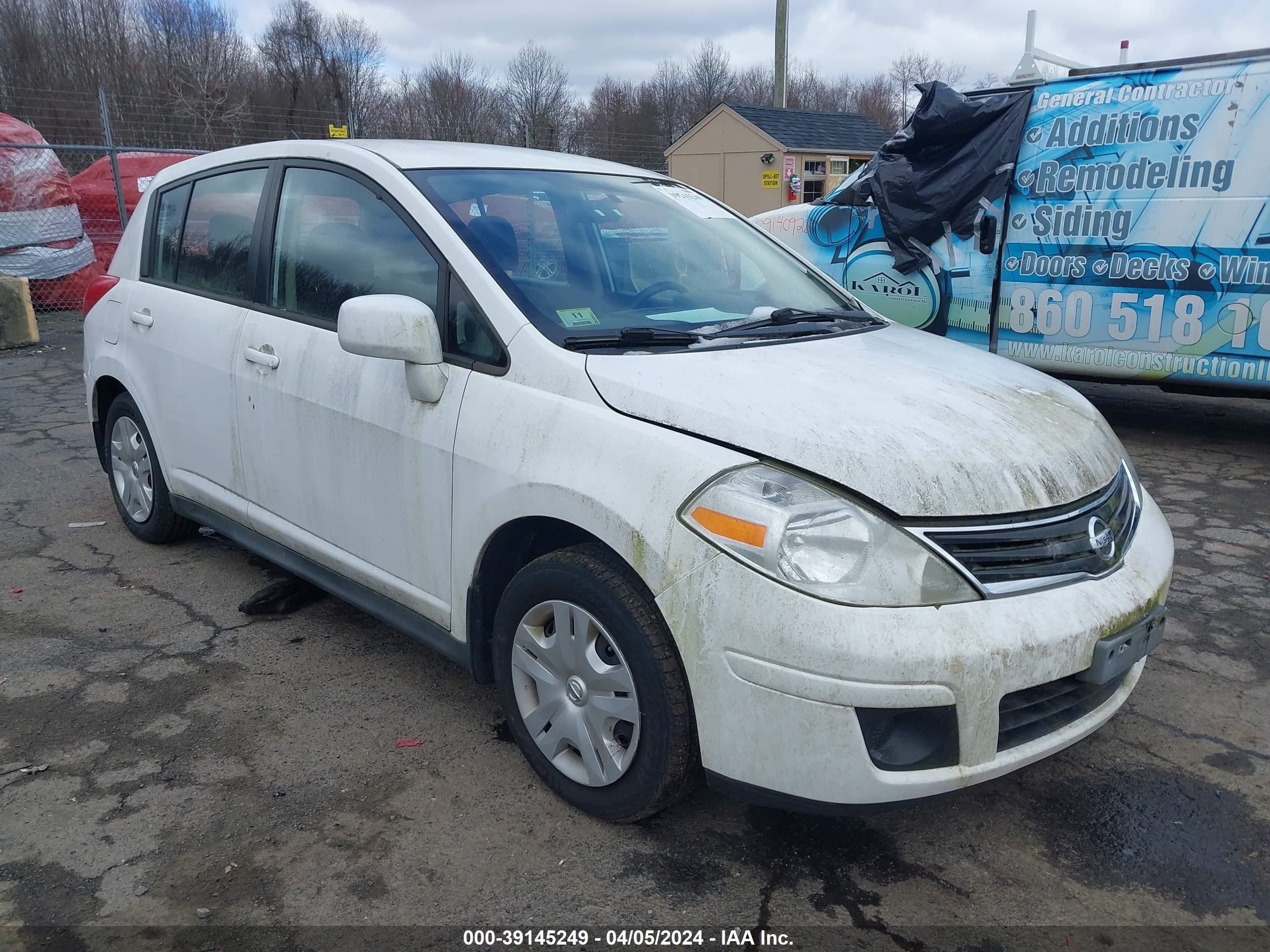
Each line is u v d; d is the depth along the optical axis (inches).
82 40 1349.7
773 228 319.6
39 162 492.1
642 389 101.4
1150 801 114.5
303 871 100.3
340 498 132.7
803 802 91.2
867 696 86.7
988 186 270.8
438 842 105.0
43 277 497.4
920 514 89.8
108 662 144.3
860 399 102.5
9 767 117.4
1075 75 257.4
